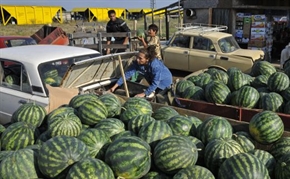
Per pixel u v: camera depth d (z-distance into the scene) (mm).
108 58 6008
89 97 4691
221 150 3268
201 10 17312
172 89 6293
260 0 16156
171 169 3059
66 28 41031
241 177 2840
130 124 3914
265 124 3975
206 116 4715
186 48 11852
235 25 16266
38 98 5660
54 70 5965
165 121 4078
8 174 3021
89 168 2820
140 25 40000
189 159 3057
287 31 16953
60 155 3004
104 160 3219
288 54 10625
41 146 3232
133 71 6559
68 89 5484
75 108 4555
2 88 6270
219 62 10992
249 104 5340
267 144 4074
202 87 6387
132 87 6598
